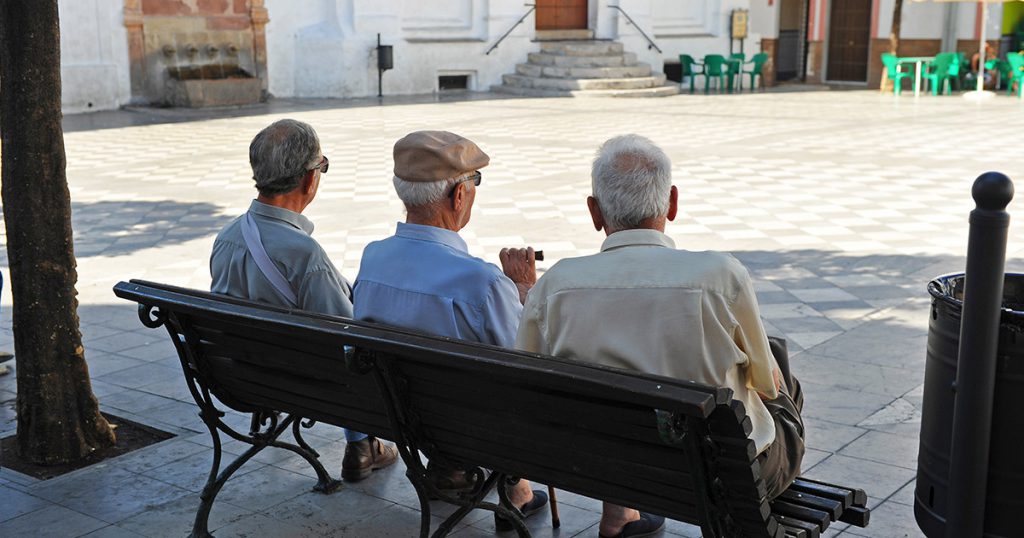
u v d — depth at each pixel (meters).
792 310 6.78
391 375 3.12
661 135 16.58
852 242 8.79
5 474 4.38
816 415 4.89
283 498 4.15
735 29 28.94
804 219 9.79
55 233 4.38
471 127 17.81
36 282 4.38
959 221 9.62
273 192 3.89
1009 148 14.68
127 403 5.21
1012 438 2.99
